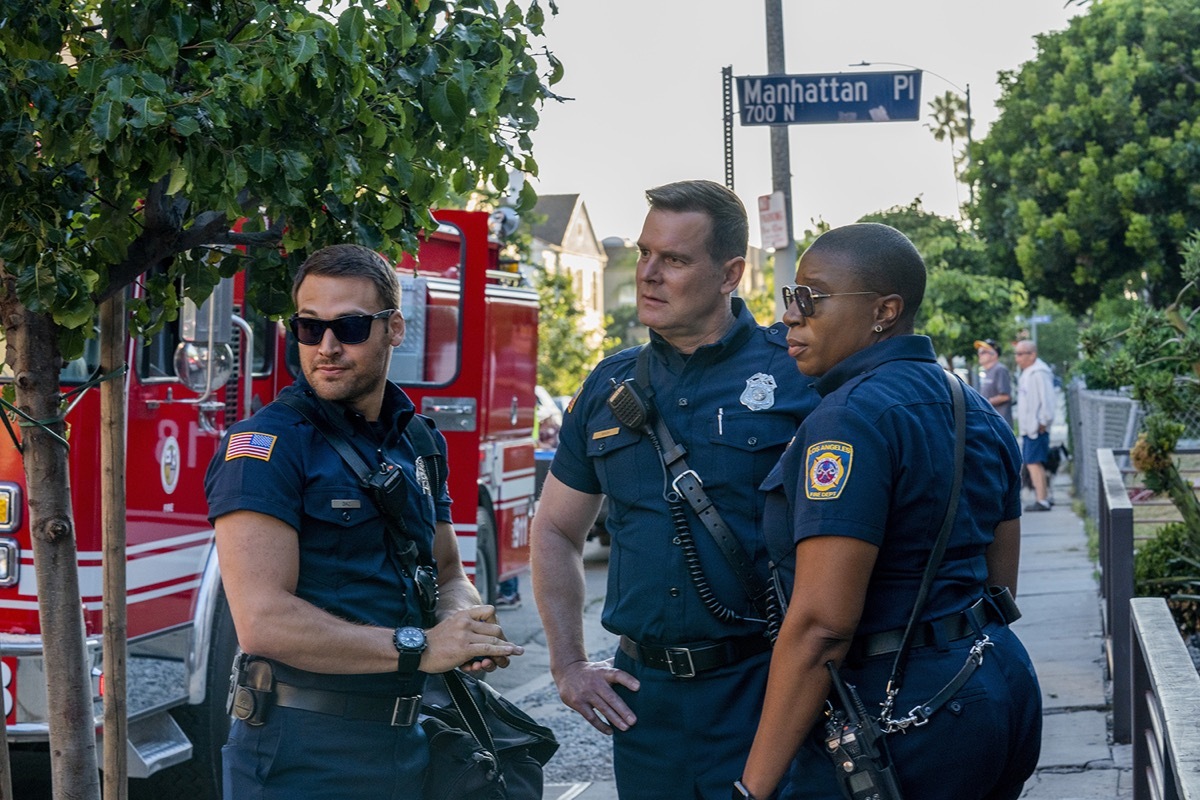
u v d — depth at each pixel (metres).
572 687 3.40
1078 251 22.09
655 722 3.32
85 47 2.95
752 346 3.38
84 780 3.16
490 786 3.06
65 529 3.14
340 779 2.84
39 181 2.79
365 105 2.96
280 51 2.73
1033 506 15.46
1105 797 5.15
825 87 9.29
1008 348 23.58
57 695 3.14
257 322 6.46
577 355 28.95
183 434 5.57
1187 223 21.16
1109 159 21.77
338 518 2.85
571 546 3.61
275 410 2.89
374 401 3.00
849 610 2.57
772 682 2.65
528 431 9.49
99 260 2.99
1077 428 16.30
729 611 3.23
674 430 3.31
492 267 8.92
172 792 5.67
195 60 2.86
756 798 2.66
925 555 2.67
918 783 2.63
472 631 2.85
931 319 20.31
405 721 2.92
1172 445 6.26
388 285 2.97
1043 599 9.27
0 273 3.03
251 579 2.75
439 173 3.34
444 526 3.26
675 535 3.27
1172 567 6.68
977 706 2.64
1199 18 21.52
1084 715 6.29
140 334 3.56
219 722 5.68
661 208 3.33
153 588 5.29
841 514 2.55
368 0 2.93
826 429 2.63
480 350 7.04
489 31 3.26
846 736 2.62
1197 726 2.64
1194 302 20.92
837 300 2.82
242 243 3.39
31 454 3.12
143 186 2.83
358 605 2.87
